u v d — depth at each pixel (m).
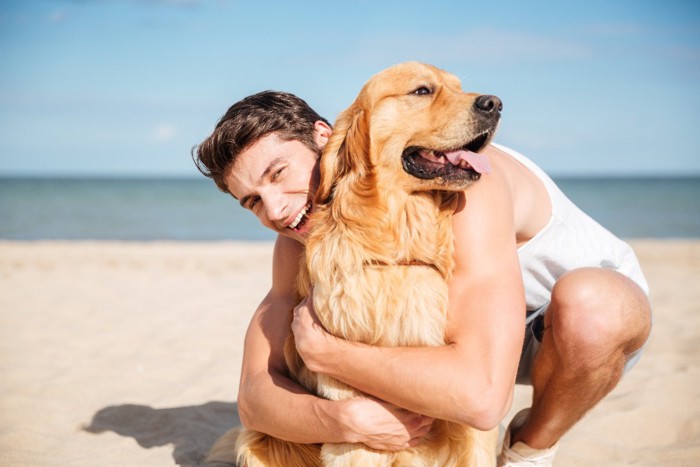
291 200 2.91
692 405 3.86
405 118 2.72
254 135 2.83
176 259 11.83
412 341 2.64
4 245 14.68
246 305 7.34
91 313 6.86
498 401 2.42
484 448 2.74
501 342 2.47
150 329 6.15
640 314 2.67
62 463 3.24
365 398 2.60
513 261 2.62
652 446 3.42
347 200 2.76
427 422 2.66
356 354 2.57
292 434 2.72
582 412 2.81
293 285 3.12
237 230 23.31
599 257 3.09
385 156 2.71
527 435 2.91
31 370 4.80
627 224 24.94
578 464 3.21
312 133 2.99
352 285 2.68
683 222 25.81
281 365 3.07
